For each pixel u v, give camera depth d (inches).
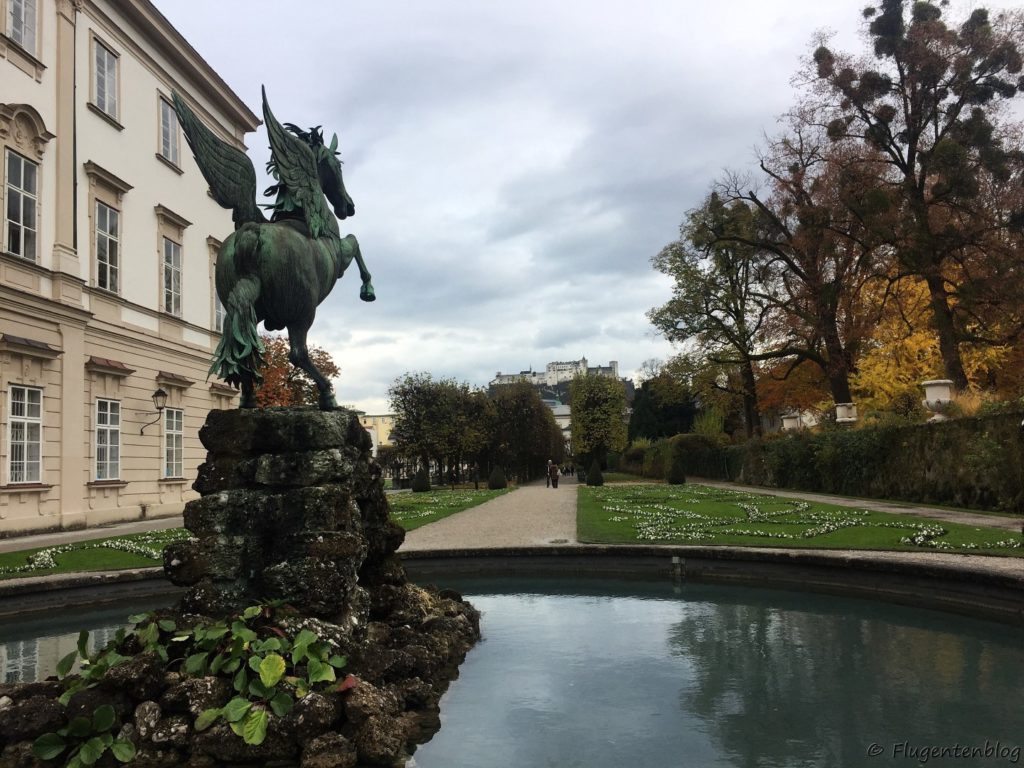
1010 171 941.2
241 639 172.4
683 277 1620.3
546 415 2438.5
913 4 1011.3
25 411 671.1
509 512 787.4
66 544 535.2
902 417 881.5
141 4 865.5
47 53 722.8
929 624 291.7
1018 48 949.8
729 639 273.4
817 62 1054.4
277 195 235.0
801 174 1160.2
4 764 152.0
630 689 213.0
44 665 265.1
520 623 308.5
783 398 1536.7
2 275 649.6
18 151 674.2
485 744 171.0
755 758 161.6
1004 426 630.5
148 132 903.7
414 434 1908.2
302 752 157.6
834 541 434.3
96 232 792.3
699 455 1850.4
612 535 506.6
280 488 200.1
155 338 897.5
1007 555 347.6
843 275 1111.0
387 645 230.1
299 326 228.2
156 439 895.1
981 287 936.3
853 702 198.2
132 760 156.0
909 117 1018.1
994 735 173.2
